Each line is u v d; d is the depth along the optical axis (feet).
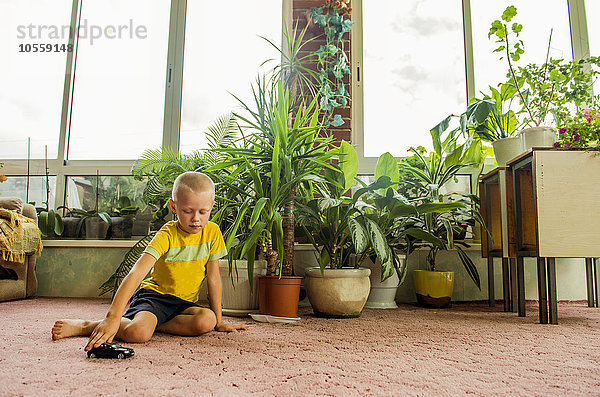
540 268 5.74
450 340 4.37
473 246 8.70
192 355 3.49
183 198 4.18
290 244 6.10
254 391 2.55
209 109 10.75
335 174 6.70
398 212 6.59
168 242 4.45
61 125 10.55
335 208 6.37
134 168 8.73
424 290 7.84
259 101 6.79
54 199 10.28
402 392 2.57
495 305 8.17
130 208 9.43
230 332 4.71
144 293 4.52
